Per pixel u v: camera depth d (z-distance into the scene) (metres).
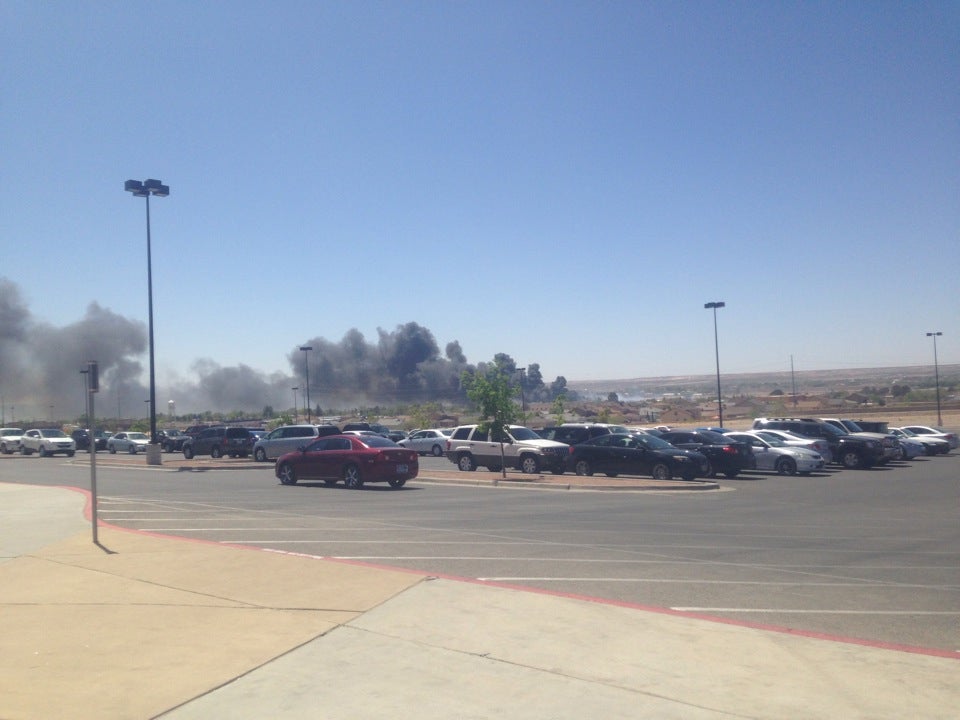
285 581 10.74
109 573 11.40
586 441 30.66
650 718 6.23
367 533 15.68
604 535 15.55
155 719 6.28
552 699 6.61
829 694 6.70
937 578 11.48
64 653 7.88
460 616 9.02
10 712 6.40
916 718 6.21
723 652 7.76
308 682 7.04
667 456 28.22
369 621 8.84
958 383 189.75
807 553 13.54
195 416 123.25
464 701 6.58
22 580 11.08
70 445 52.16
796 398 111.56
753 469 32.62
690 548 13.99
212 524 17.03
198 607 9.51
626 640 8.14
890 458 37.03
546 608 9.36
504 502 22.05
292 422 70.88
